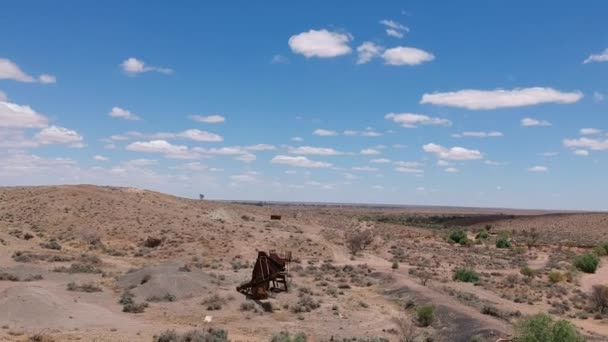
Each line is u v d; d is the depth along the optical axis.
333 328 36.12
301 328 35.59
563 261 90.38
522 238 138.12
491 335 32.72
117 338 29.62
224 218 106.31
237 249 79.56
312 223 127.56
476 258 91.12
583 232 155.12
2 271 51.62
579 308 51.66
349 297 47.91
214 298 41.84
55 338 28.83
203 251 76.81
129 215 96.31
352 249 89.94
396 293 50.41
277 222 114.69
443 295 47.84
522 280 67.19
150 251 76.50
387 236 118.06
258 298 42.84
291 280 53.91
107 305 40.19
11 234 79.19
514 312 42.94
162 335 29.47
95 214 95.00
